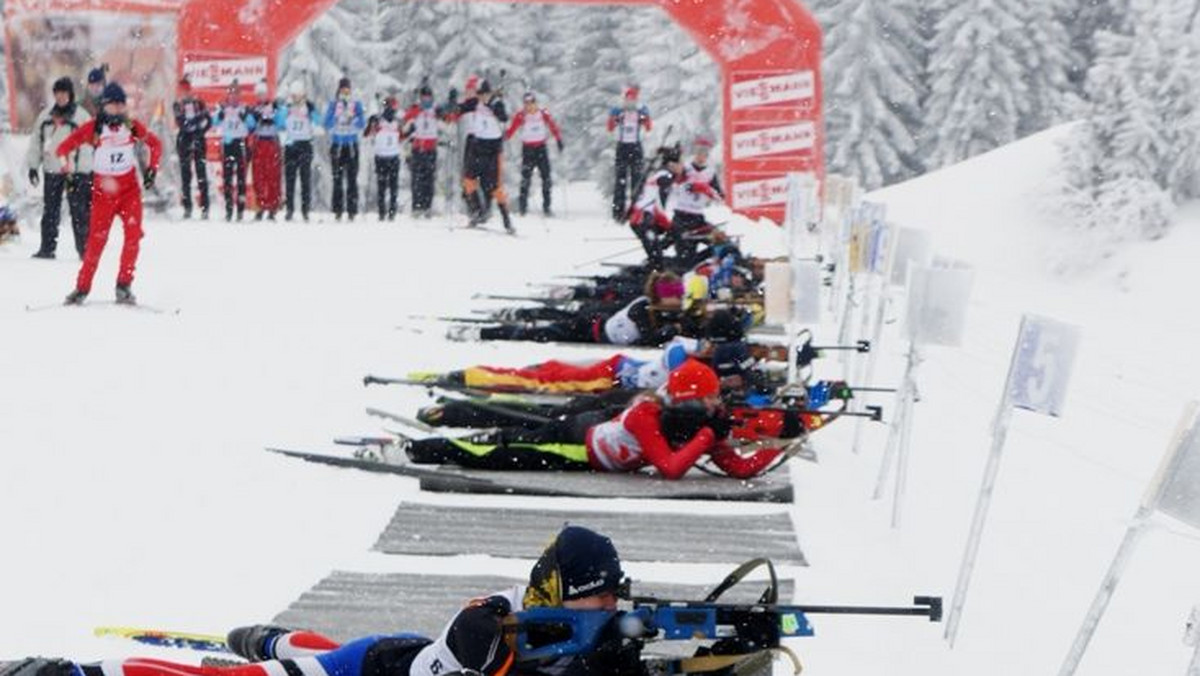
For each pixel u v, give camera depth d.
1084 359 78.50
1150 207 131.88
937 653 27.33
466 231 116.88
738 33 129.00
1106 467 47.47
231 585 28.83
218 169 129.75
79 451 37.19
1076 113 144.12
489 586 29.62
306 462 38.72
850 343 58.41
